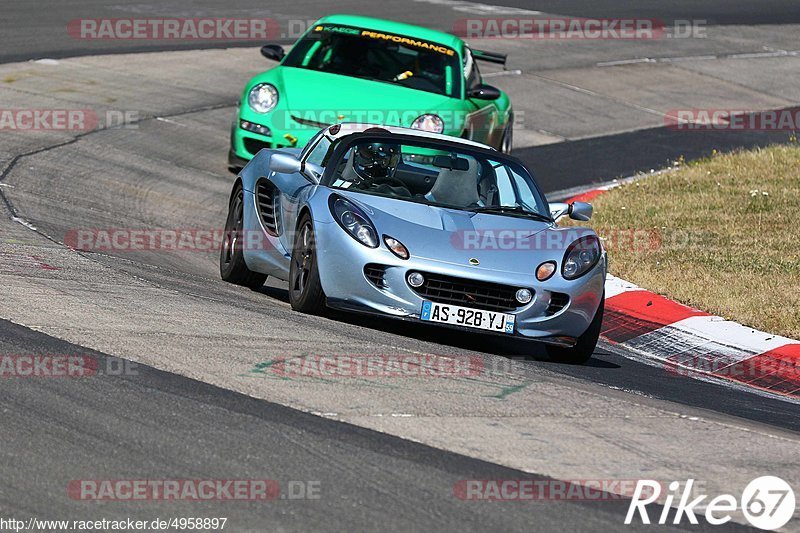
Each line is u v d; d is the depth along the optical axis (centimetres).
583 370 2978
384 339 2803
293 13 9175
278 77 4969
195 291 3141
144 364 2306
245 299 3191
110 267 3262
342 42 5159
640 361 3309
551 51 8912
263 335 2636
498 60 5959
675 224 4791
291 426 2041
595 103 7562
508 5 10856
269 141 4750
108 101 5969
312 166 3334
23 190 4216
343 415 2133
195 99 6303
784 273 4084
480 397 2362
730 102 8025
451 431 2116
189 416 2039
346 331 2830
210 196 4716
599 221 4869
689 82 8450
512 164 3428
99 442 1886
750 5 12125
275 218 3366
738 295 3831
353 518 1680
